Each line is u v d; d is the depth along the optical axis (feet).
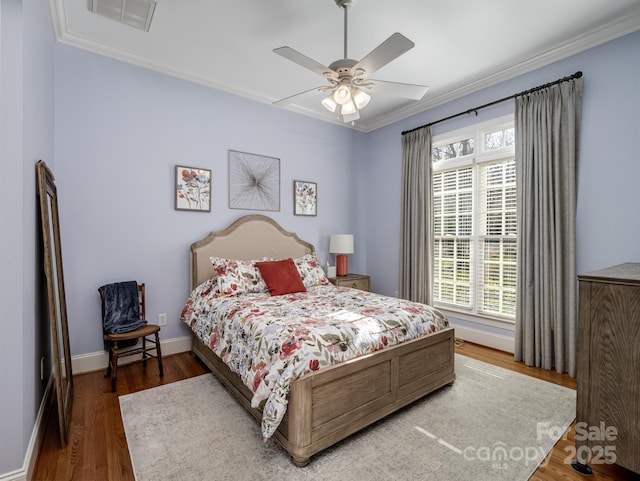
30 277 5.42
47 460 5.48
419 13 7.80
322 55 9.68
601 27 8.34
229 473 5.20
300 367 5.53
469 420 6.77
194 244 10.81
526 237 9.87
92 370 9.16
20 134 4.86
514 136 10.33
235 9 7.66
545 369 9.42
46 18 7.16
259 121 12.66
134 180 9.86
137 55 9.69
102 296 8.89
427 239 12.98
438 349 7.98
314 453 5.45
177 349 10.68
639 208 8.07
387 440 6.09
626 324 4.91
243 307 8.12
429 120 13.34
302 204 13.97
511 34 8.67
